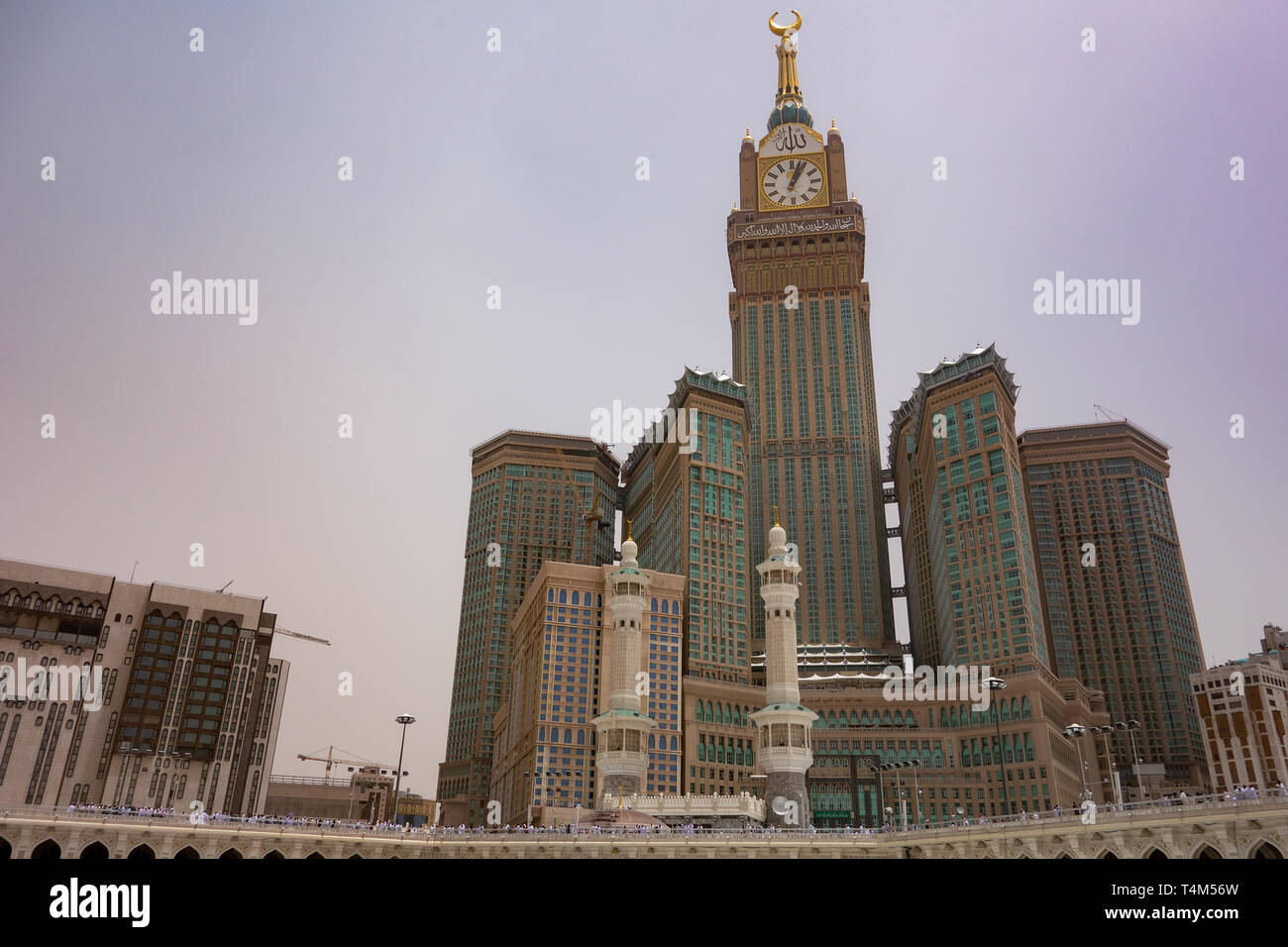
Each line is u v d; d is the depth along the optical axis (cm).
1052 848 9356
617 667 19000
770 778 16900
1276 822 7638
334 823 13262
